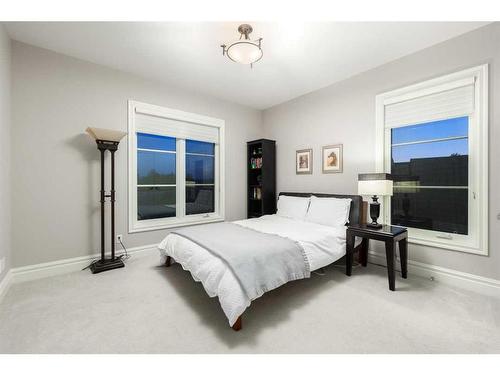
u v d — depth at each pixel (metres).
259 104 4.59
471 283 2.36
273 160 4.50
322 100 3.76
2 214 2.23
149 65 3.04
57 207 2.74
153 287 2.42
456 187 2.53
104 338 1.63
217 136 4.29
